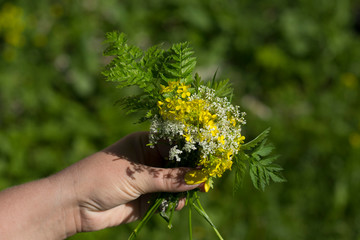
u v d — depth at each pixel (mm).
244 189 1057
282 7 1466
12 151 1041
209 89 588
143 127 872
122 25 1302
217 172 582
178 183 605
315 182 1138
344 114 1310
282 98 1308
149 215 616
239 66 1372
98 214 644
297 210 1096
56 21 1276
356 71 1408
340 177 1144
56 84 1209
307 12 1448
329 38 1412
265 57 1336
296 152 1161
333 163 1161
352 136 1213
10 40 1203
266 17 1462
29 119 1137
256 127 1172
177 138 589
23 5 1265
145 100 595
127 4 1353
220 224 1014
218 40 1361
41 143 1080
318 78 1368
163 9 1368
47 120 1134
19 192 625
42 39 1232
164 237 963
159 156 661
